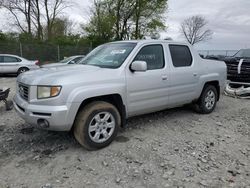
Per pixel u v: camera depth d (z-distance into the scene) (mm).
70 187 3162
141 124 5398
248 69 8672
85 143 3965
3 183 3223
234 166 3758
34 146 4262
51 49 25156
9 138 4562
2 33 29422
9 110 6398
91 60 5043
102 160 3809
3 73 15734
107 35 35781
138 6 35344
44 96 3732
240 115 6426
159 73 4922
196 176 3455
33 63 16812
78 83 3842
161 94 5000
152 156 3965
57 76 3869
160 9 36625
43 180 3301
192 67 5672
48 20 36312
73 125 3996
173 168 3641
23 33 32438
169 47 5320
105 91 4074
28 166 3629
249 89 8484
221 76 6512
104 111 4094
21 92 4191
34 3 34438
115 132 4293
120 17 35969
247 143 4613
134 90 4520
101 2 35812
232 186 3240
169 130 5105
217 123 5656
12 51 22953
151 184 3252
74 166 3641
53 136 4668
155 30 37156
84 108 3975
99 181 3299
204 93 6094
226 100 8289
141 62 4289
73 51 26641
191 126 5395
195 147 4348
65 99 3711
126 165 3688
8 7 33625
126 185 3223
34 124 3879
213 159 3941
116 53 4809
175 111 6473
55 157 3887
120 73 4348
